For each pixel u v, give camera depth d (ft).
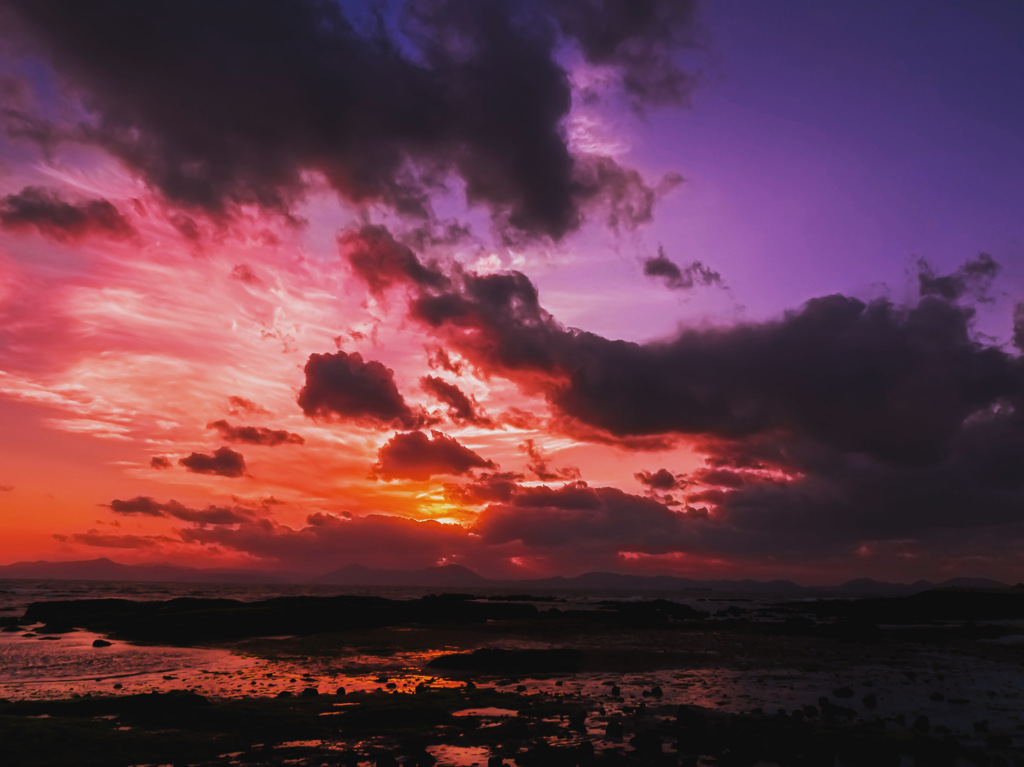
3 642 133.69
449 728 55.67
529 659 101.60
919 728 57.88
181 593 493.36
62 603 209.97
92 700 62.69
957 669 100.99
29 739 48.78
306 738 52.11
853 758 46.96
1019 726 59.31
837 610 286.25
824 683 84.94
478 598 431.43
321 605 198.90
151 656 112.57
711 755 47.83
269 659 109.19
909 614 240.94
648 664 102.99
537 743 50.80
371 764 45.50
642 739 50.14
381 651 121.39
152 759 45.91
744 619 233.55
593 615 234.79
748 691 77.92
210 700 68.64
